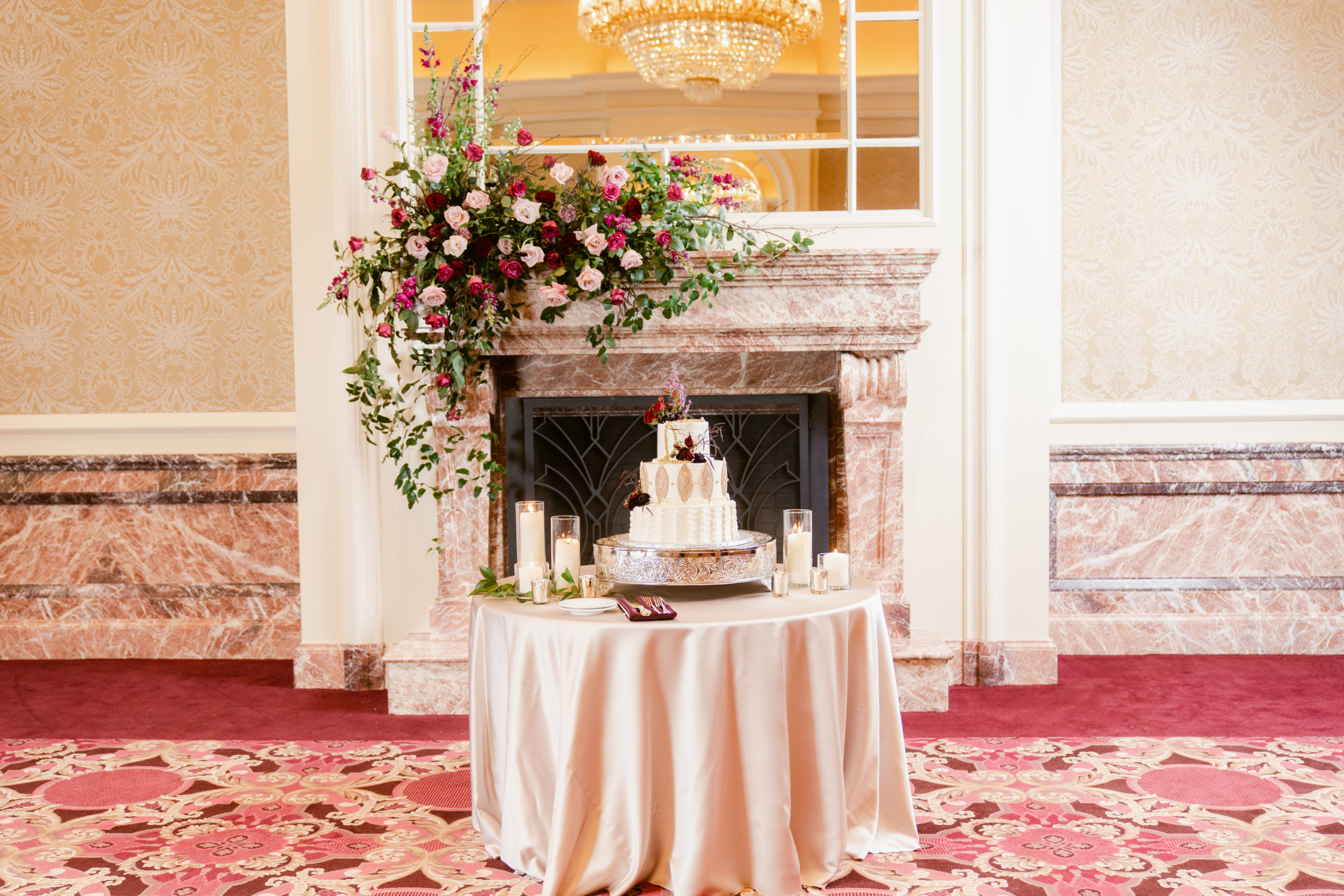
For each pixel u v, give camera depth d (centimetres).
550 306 366
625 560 252
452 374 363
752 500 417
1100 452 450
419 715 368
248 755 324
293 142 397
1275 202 449
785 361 414
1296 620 446
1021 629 403
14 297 461
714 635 218
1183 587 452
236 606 459
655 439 418
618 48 409
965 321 399
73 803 284
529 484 419
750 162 410
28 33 455
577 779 220
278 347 459
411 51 403
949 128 399
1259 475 448
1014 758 312
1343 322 451
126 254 460
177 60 454
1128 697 380
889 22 405
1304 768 300
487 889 231
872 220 401
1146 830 258
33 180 459
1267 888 226
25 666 444
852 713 243
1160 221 450
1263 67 446
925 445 402
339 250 395
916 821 258
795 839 230
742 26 408
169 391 461
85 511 460
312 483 402
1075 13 445
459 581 389
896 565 385
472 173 364
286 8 401
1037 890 226
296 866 244
